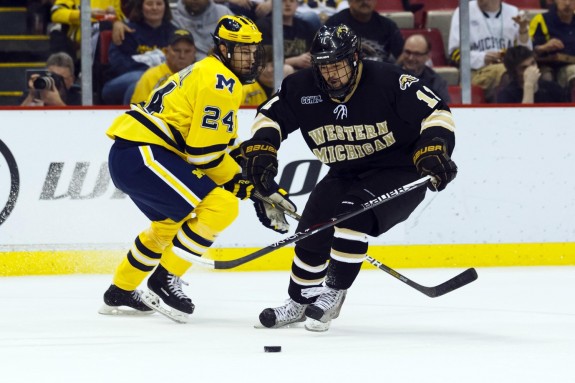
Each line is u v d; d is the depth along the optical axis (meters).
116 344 14.16
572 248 25.61
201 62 16.19
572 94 28.64
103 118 24.20
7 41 29.58
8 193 23.92
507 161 25.31
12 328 15.84
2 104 29.28
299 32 27.56
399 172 14.93
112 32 26.70
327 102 14.76
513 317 16.92
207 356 13.02
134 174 16.27
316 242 15.38
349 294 20.25
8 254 23.94
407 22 29.97
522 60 27.98
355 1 27.28
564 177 25.55
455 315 17.22
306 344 14.04
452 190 25.09
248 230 24.59
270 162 15.03
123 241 24.27
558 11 28.75
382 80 14.48
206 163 16.22
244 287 21.52
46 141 24.02
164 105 16.44
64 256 24.12
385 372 11.79
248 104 26.44
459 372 11.80
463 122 25.12
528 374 11.68
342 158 15.10
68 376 11.66
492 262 25.34
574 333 15.10
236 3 27.53
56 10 27.33
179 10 27.12
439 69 28.61
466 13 25.62
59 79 26.33
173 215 16.30
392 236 24.89
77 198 24.16
